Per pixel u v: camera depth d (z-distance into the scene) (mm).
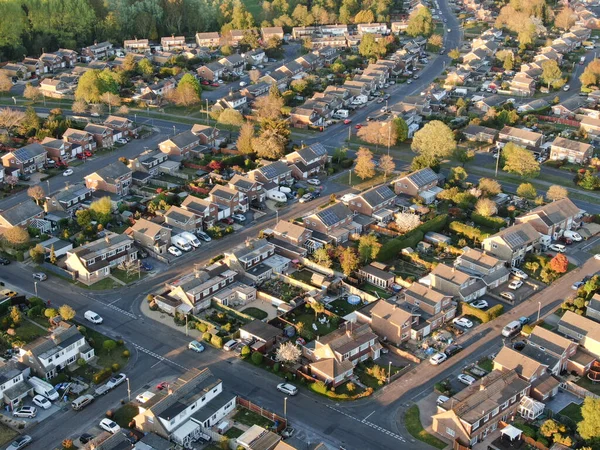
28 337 133625
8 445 108312
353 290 148500
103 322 139125
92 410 116438
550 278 153375
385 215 177500
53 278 154000
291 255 161125
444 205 185000
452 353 130500
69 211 180750
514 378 117625
